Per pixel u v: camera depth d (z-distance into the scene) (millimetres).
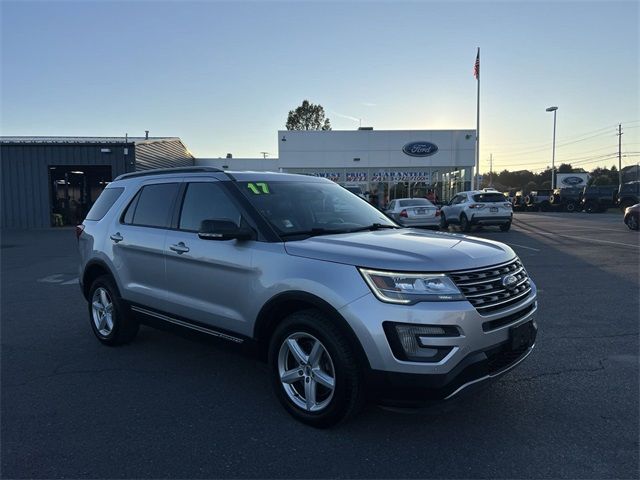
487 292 3379
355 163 34969
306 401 3646
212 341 4348
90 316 5883
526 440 3439
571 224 24156
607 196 38875
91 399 4191
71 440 3498
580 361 4934
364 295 3254
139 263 5031
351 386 3354
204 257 4266
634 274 9656
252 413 3904
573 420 3723
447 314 3137
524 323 3637
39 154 25281
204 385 4488
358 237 3934
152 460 3230
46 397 4234
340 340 3369
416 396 3160
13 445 3436
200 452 3320
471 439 3459
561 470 3070
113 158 25578
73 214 28297
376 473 3062
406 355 3143
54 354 5375
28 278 10273
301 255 3648
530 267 10602
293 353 3693
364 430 3594
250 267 3893
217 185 4512
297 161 34812
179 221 4738
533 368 4758
